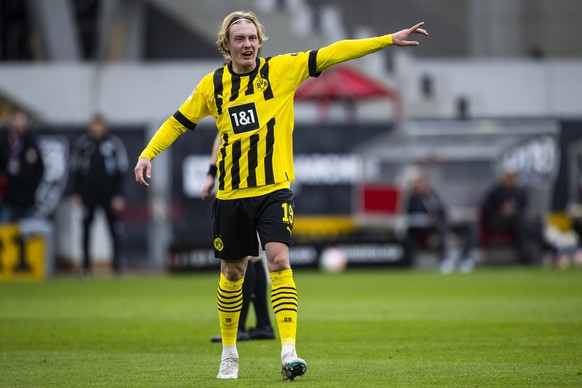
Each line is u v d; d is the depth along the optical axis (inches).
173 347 1138.7
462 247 2837.1
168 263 2760.8
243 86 869.2
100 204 2482.8
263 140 861.8
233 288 879.7
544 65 3462.1
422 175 2817.4
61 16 3528.5
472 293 1916.8
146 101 3356.3
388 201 2842.0
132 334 1272.1
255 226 871.1
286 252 852.0
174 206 2923.2
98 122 2463.1
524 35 3880.4
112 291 2078.0
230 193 864.3
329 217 2957.7
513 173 2815.0
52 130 2908.5
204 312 1587.1
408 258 2859.3
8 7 3878.0
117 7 3540.8
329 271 2780.5
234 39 866.1
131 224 2918.3
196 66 3366.1
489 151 2992.1
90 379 893.2
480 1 3885.3
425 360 999.6
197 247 2778.1
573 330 1256.8
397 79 3474.4
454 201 3006.9
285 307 847.1
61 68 3356.3
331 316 1487.5
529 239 2881.4
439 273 2652.6
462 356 1027.9
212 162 1152.8
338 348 1110.4
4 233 2603.3
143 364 992.9
